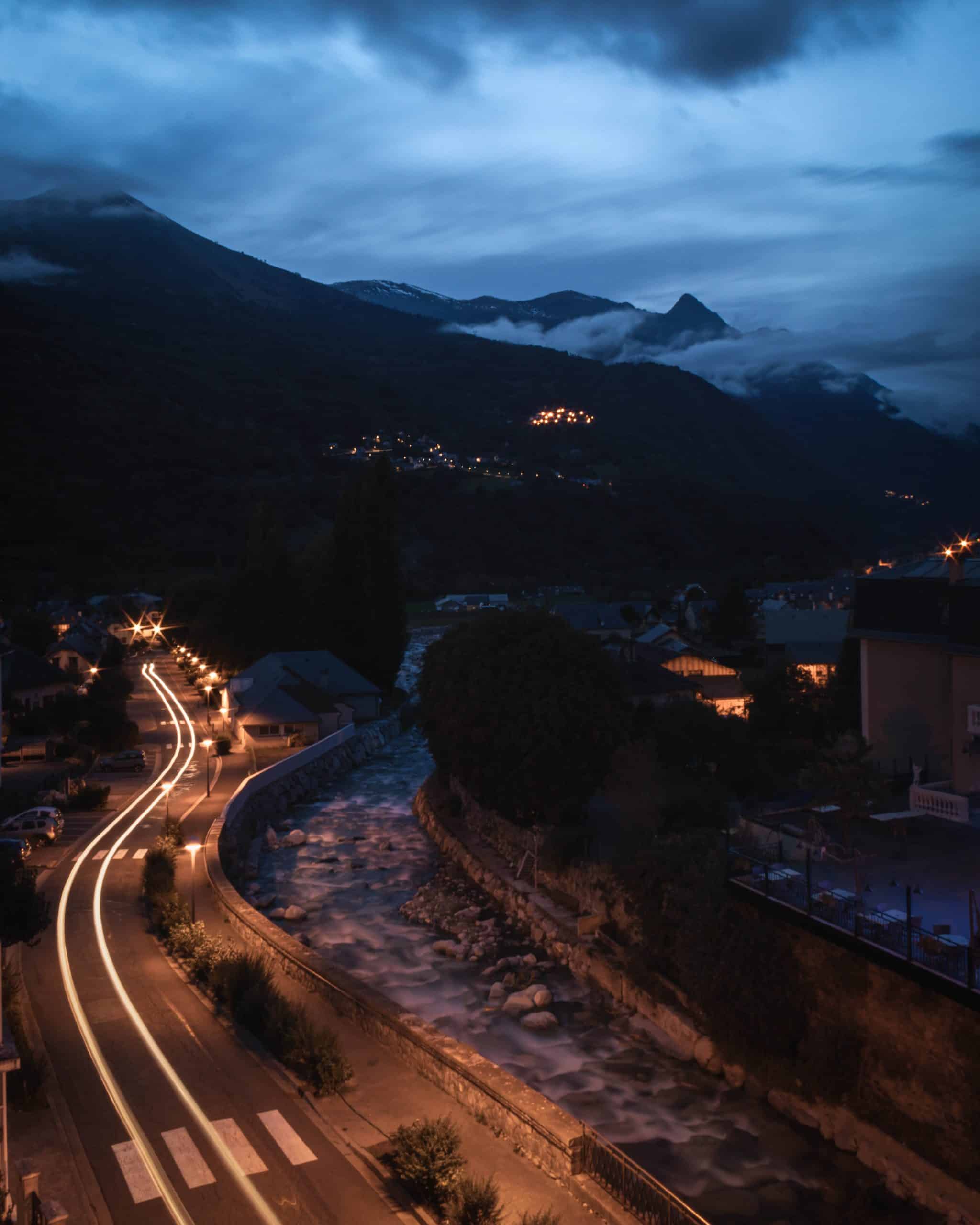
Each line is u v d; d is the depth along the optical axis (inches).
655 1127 954.7
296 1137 742.5
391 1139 720.3
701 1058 1077.1
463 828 2003.0
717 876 1101.7
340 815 2278.5
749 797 1615.4
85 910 1387.8
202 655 4345.5
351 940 1481.3
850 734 1173.1
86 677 3777.1
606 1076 1058.1
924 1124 846.5
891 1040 883.4
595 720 1627.7
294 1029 905.5
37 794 1973.4
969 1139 805.9
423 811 2214.6
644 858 1261.1
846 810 1104.8
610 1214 637.9
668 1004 1167.0
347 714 3048.7
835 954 943.0
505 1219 638.5
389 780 2652.6
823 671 3339.1
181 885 1526.8
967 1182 799.1
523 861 1674.5
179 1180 677.3
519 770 1640.0
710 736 1866.4
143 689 3971.5
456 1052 845.8
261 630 3880.4
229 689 3073.3
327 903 1654.8
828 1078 924.0
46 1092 815.7
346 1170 692.7
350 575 3577.8
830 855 1091.9
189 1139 738.8
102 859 1657.2
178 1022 986.7
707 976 1067.3
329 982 1060.5
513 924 1537.9
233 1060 892.0
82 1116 775.7
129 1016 1002.7
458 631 2038.6
